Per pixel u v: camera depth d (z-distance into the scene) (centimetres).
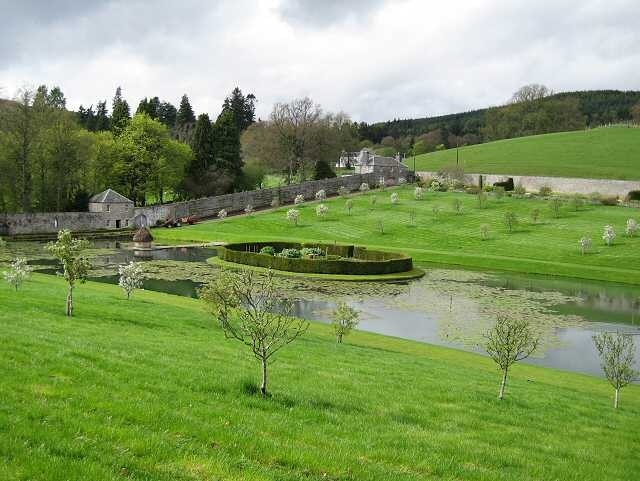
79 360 1373
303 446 1072
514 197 10362
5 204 8669
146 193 10281
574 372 2675
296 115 13225
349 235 8288
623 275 5634
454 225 8575
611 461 1352
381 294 4575
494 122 19525
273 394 1428
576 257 6588
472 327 3531
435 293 4678
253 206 10669
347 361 2134
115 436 938
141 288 4259
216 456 934
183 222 9244
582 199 9419
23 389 1092
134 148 9612
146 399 1181
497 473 1115
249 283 1834
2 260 5588
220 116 11419
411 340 3133
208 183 10819
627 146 13612
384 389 1723
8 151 8025
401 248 7369
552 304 4347
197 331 2392
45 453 816
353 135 19338
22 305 2331
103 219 8706
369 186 12431
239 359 1877
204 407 1208
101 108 15250
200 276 4994
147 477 815
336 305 4069
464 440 1326
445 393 1758
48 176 8731
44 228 8156
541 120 18212
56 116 8425
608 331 3531
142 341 1938
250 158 14875
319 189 11656
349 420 1343
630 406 2041
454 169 12381
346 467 995
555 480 1144
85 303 2727
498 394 1855
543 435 1481
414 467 1090
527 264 6162
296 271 5475
